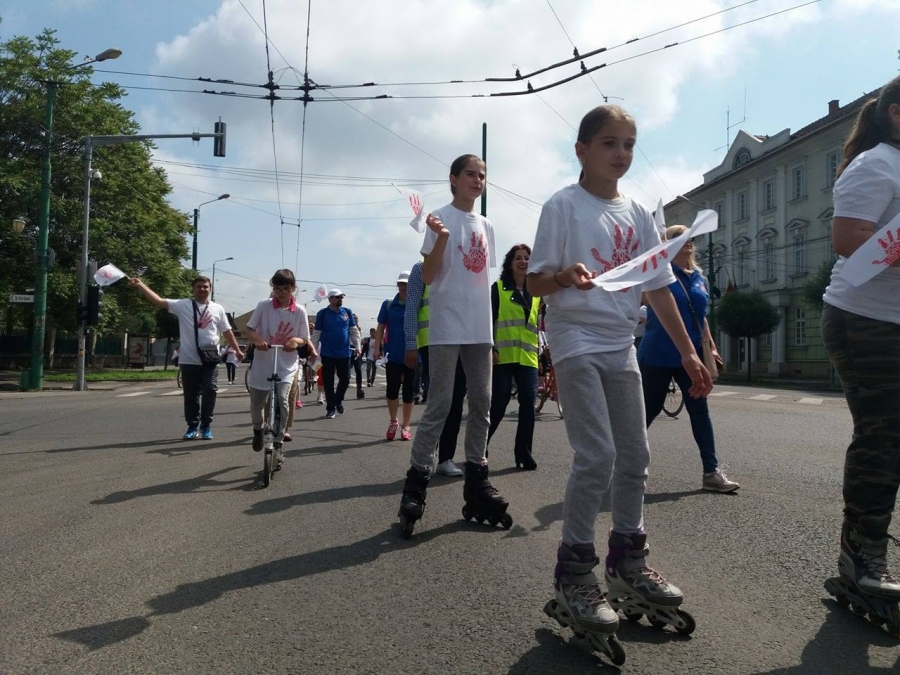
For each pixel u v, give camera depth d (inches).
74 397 705.0
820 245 1509.6
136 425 407.8
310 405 534.3
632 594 111.6
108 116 1214.3
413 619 116.3
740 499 197.0
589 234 114.2
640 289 116.0
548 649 105.1
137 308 1373.0
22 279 1153.4
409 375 327.9
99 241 1203.2
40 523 178.7
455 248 172.2
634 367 113.5
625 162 115.7
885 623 109.6
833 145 1461.6
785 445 300.2
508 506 179.6
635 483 112.8
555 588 107.4
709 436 208.7
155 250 1318.9
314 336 436.1
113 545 158.7
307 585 132.3
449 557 148.3
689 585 130.9
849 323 114.8
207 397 339.9
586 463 106.6
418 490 165.9
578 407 108.8
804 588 129.0
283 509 191.5
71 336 1669.5
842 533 118.1
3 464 270.2
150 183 1373.0
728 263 1844.2
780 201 1631.4
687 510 184.9
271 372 244.8
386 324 345.1
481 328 171.3
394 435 331.3
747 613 118.0
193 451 298.8
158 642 108.6
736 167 1814.7
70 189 1210.0
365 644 107.3
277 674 98.2
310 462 266.7
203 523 177.2
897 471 112.1
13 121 1153.4
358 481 229.0
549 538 162.4
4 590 131.1
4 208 1127.0
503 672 97.9
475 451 173.8
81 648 106.7
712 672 97.5
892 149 113.2
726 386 1076.5
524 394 245.3
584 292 110.5
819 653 103.2
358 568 141.6
